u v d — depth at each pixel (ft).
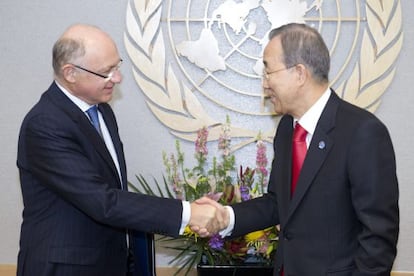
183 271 8.81
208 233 5.96
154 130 8.75
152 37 8.45
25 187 5.72
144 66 8.50
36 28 8.65
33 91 8.79
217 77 8.61
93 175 5.48
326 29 8.43
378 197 4.55
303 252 4.91
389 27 8.27
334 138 4.80
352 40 8.43
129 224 5.53
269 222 6.09
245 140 8.66
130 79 8.67
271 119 8.61
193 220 5.87
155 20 8.44
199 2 8.51
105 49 5.51
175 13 8.54
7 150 8.93
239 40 8.52
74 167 5.41
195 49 8.48
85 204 5.42
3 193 9.04
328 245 4.82
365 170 4.58
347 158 4.70
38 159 5.47
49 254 5.48
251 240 7.29
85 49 5.43
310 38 4.92
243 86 8.59
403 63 8.41
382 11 8.26
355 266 4.71
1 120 8.87
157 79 8.52
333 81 8.44
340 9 8.38
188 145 8.74
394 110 8.48
